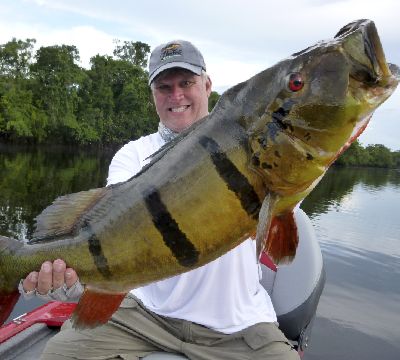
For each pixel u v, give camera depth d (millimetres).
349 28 560
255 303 916
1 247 684
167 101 1018
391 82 532
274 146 570
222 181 587
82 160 12680
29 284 671
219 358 869
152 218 614
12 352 1042
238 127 587
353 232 4113
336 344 1627
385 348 1612
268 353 853
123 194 642
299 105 557
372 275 2660
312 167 568
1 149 13445
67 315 1201
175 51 1010
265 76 585
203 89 1057
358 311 1990
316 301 1104
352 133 558
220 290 882
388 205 6688
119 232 633
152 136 1052
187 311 888
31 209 4438
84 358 874
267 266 1117
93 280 664
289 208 602
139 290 942
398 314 1982
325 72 547
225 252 613
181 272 624
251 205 590
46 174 7781
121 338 892
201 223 594
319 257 1122
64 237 672
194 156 601
